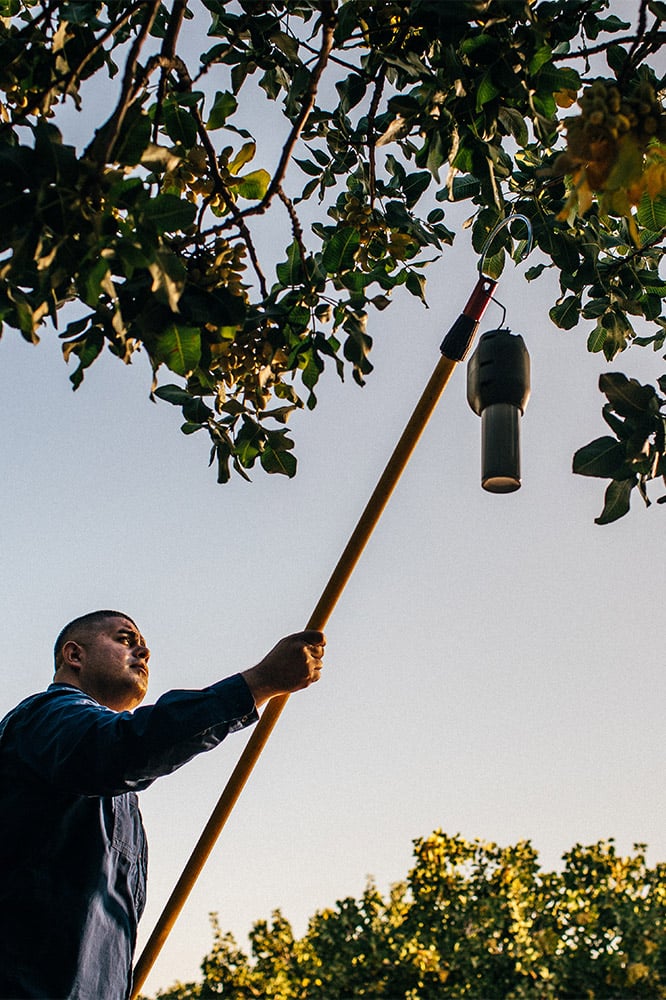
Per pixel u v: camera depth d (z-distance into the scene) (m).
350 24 3.40
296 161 4.31
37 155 2.46
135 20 3.93
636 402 2.88
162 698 3.28
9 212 2.48
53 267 2.53
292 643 3.34
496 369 3.11
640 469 2.91
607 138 2.25
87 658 3.95
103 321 2.98
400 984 14.76
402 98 3.22
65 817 3.42
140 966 3.59
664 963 14.40
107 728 3.27
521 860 15.32
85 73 3.55
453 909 15.02
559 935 14.80
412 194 4.21
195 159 3.48
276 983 15.26
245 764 3.49
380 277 4.05
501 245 4.11
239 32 3.98
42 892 3.37
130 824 3.70
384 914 15.51
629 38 3.34
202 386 3.68
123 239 2.52
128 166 2.72
